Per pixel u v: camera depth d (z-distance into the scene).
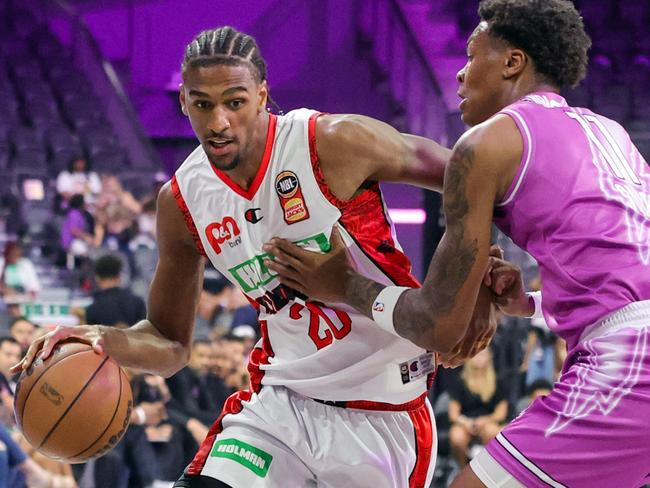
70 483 8.09
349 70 19.27
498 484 3.57
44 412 3.96
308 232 4.11
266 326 4.39
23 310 11.96
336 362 4.24
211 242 4.26
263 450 4.21
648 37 19.55
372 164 4.06
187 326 4.64
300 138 4.07
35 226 15.34
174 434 8.75
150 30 20.92
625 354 3.42
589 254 3.52
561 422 3.50
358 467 4.22
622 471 3.46
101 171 17.61
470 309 3.64
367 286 3.98
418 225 16.47
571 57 3.89
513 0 3.85
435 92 17.66
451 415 9.55
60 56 20.23
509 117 3.63
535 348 9.94
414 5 18.86
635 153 3.87
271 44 19.64
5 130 17.56
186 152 20.92
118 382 4.11
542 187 3.58
